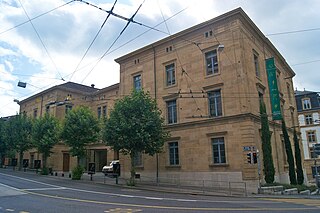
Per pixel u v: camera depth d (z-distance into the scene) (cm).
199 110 2600
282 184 2333
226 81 2466
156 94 2959
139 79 3191
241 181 2214
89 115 3058
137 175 2544
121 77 3372
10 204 1293
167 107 2884
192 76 2708
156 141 2400
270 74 2756
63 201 1381
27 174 3294
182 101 2742
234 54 2450
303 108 5822
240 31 2475
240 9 2455
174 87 2830
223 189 2194
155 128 2383
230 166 2300
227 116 2380
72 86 4666
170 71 2930
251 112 2350
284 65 3600
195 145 2555
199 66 2673
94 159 4172
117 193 1789
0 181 2431
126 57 3319
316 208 1202
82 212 1076
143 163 2920
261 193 2050
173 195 1788
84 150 3003
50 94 4397
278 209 1145
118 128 2327
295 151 3009
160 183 2664
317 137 5522
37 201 1381
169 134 2622
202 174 2456
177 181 2611
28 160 4203
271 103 2731
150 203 1323
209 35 2642
